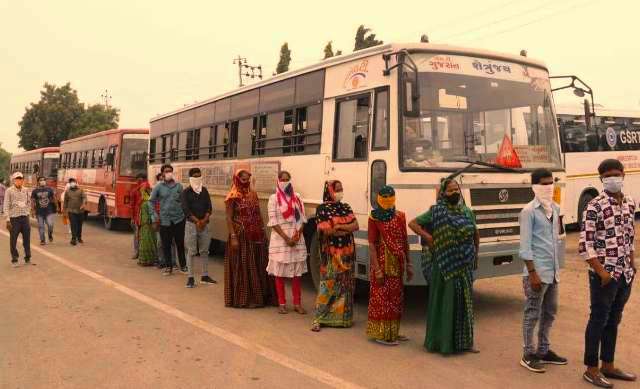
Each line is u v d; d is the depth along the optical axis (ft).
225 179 35.83
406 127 21.70
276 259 23.56
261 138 31.89
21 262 37.06
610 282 15.33
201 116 40.06
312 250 27.35
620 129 54.19
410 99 21.63
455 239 18.11
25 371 16.31
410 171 21.26
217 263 38.11
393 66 21.83
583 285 29.32
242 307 24.59
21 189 36.37
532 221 16.66
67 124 169.17
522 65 24.73
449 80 22.66
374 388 15.24
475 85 23.17
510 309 24.66
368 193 23.02
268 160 30.89
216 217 37.22
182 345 18.94
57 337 19.69
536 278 16.47
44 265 35.76
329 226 21.09
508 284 30.09
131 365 16.89
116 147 60.13
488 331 21.16
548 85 25.54
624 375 16.02
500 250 22.34
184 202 28.84
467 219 18.35
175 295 26.89
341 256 21.43
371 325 19.53
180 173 43.21
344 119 25.04
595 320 15.64
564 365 17.26
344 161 24.59
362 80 23.89
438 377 16.15
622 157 54.03
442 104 22.34
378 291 19.35
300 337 20.18
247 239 24.88
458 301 18.20
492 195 22.26
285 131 29.53
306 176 27.40
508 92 24.00
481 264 22.02
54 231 59.88
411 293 28.17
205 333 20.43
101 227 65.82
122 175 59.52
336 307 21.52
